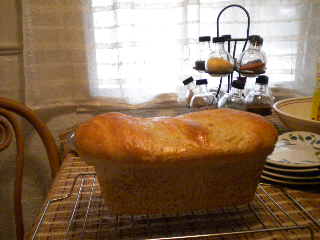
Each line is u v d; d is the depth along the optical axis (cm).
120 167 45
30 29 94
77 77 101
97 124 47
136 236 46
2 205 114
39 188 115
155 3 97
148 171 46
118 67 100
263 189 58
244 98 85
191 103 87
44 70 99
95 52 99
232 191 50
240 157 46
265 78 82
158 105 108
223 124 49
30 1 92
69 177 64
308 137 69
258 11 103
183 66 103
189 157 44
